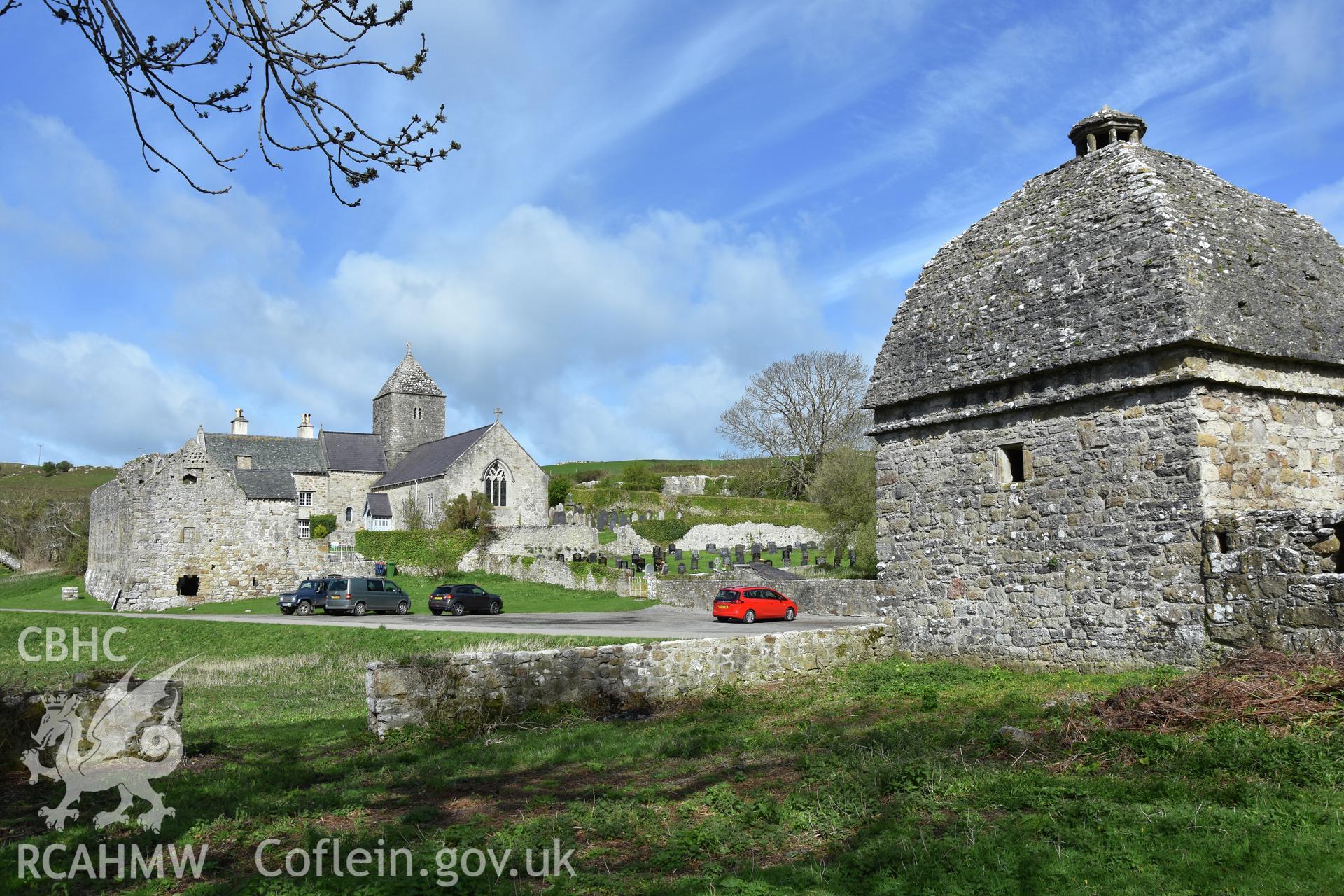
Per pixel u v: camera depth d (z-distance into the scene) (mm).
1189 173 17969
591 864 7793
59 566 75938
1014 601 17516
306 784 11141
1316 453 16219
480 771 11508
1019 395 17578
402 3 7480
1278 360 15789
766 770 10797
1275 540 13531
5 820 9703
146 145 7398
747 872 7430
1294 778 8422
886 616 20125
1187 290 15203
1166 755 9352
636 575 48250
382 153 8023
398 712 13859
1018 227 19266
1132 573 15602
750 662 17859
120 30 7008
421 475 76250
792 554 64875
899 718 13438
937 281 20422
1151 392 15578
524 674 15102
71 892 7590
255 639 35719
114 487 56562
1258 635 13633
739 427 81625
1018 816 8156
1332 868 6664
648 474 94875
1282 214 18234
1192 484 14867
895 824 8195
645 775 10906
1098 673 15867
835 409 78688
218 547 53781
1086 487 16438
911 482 19766
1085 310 16703
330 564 57375
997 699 14156
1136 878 6773
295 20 7414
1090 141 19250
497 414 76125
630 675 16281
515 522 75438
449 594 43594
